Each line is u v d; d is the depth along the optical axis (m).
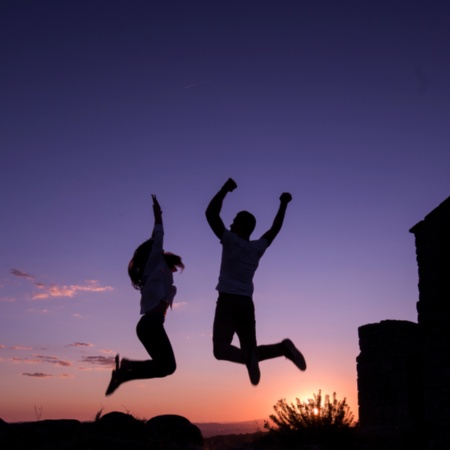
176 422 9.19
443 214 18.86
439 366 16.94
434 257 18.88
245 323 6.59
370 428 18.22
